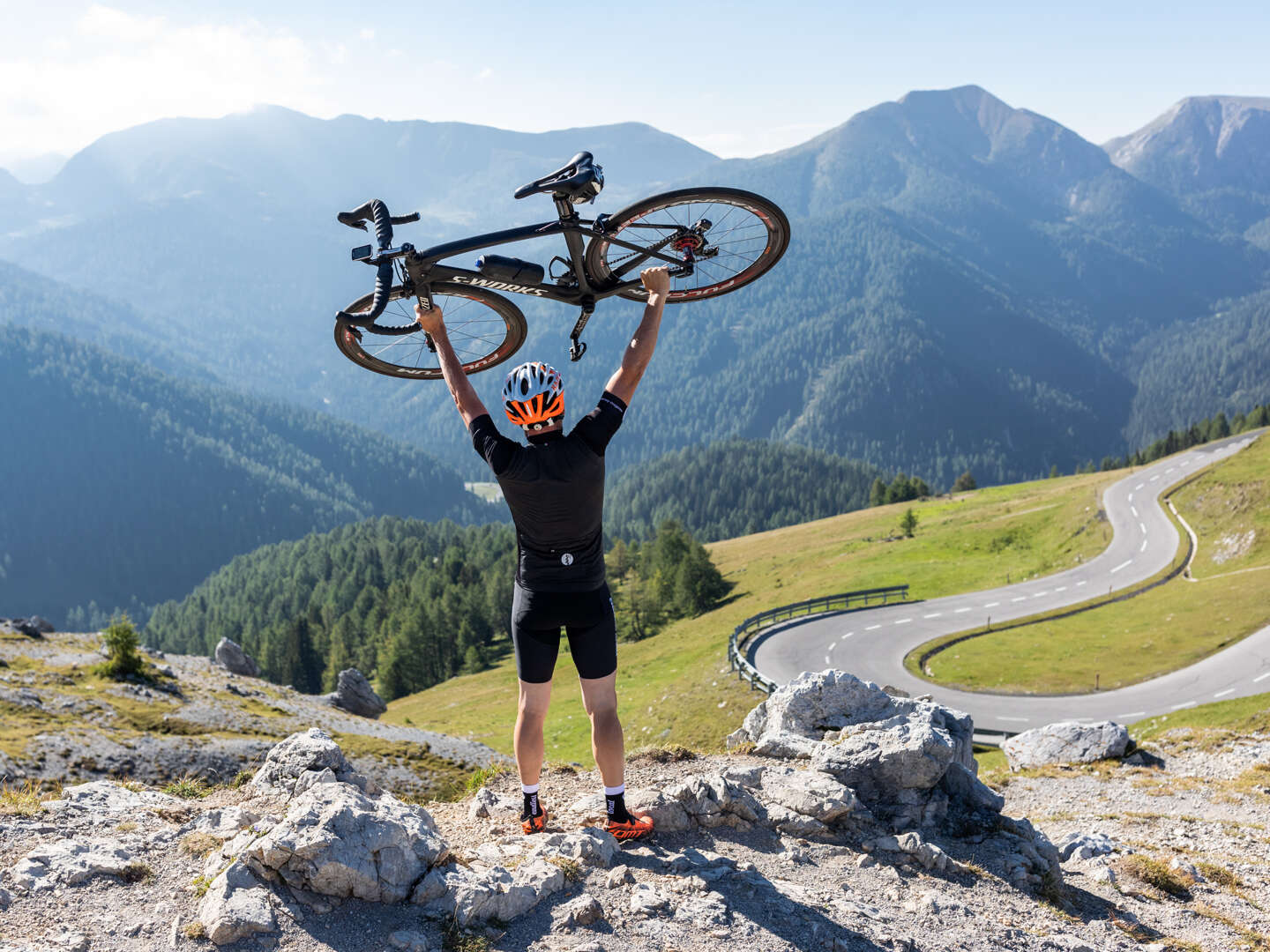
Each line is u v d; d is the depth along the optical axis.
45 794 6.57
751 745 9.99
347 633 156.88
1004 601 71.06
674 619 115.06
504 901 4.84
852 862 6.75
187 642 192.00
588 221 4.92
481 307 5.41
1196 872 10.64
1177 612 58.62
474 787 8.73
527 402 4.67
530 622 5.27
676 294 5.46
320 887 4.69
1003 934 5.92
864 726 9.24
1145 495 97.00
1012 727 40.53
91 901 4.65
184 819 6.14
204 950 4.22
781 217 5.05
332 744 6.98
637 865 5.75
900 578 88.50
